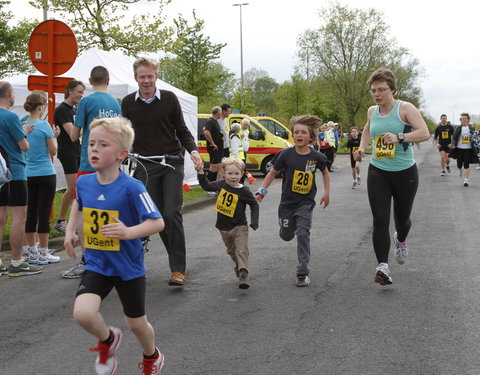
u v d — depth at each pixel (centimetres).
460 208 1114
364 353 396
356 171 1551
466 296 528
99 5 2030
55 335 445
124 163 591
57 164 1259
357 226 925
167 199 582
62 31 844
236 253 566
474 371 364
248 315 484
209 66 2788
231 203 571
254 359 389
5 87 616
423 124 540
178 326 459
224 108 1450
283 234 600
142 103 583
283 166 598
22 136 614
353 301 520
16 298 545
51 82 848
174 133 598
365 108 5497
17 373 373
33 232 686
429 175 1964
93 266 319
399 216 588
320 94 5216
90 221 319
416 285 569
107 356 317
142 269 327
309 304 513
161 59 2231
